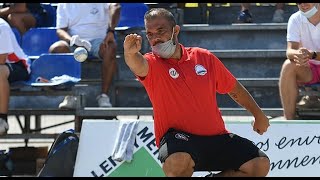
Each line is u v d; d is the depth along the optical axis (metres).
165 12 16.62
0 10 28.86
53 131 32.75
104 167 21.39
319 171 20.98
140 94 26.91
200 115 16.67
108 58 25.75
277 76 27.08
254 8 31.36
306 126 21.28
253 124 18.28
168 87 16.56
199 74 16.75
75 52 24.50
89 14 27.31
